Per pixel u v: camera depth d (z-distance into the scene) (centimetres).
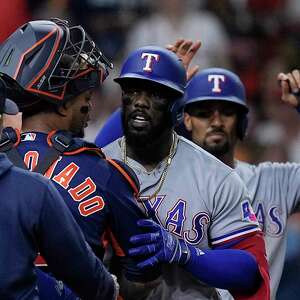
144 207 1568
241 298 1647
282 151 3684
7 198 1290
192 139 2020
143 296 1570
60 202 1319
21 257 1284
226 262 1602
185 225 1628
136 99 1612
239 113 2011
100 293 1368
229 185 1652
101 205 1445
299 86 1952
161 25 4094
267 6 4406
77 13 4247
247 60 4256
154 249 1515
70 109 1468
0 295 1273
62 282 1435
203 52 4066
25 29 1459
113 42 4150
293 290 2952
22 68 1427
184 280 1647
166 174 1655
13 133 1469
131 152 1677
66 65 1438
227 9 4312
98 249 1458
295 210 2080
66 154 1452
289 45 4303
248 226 1653
